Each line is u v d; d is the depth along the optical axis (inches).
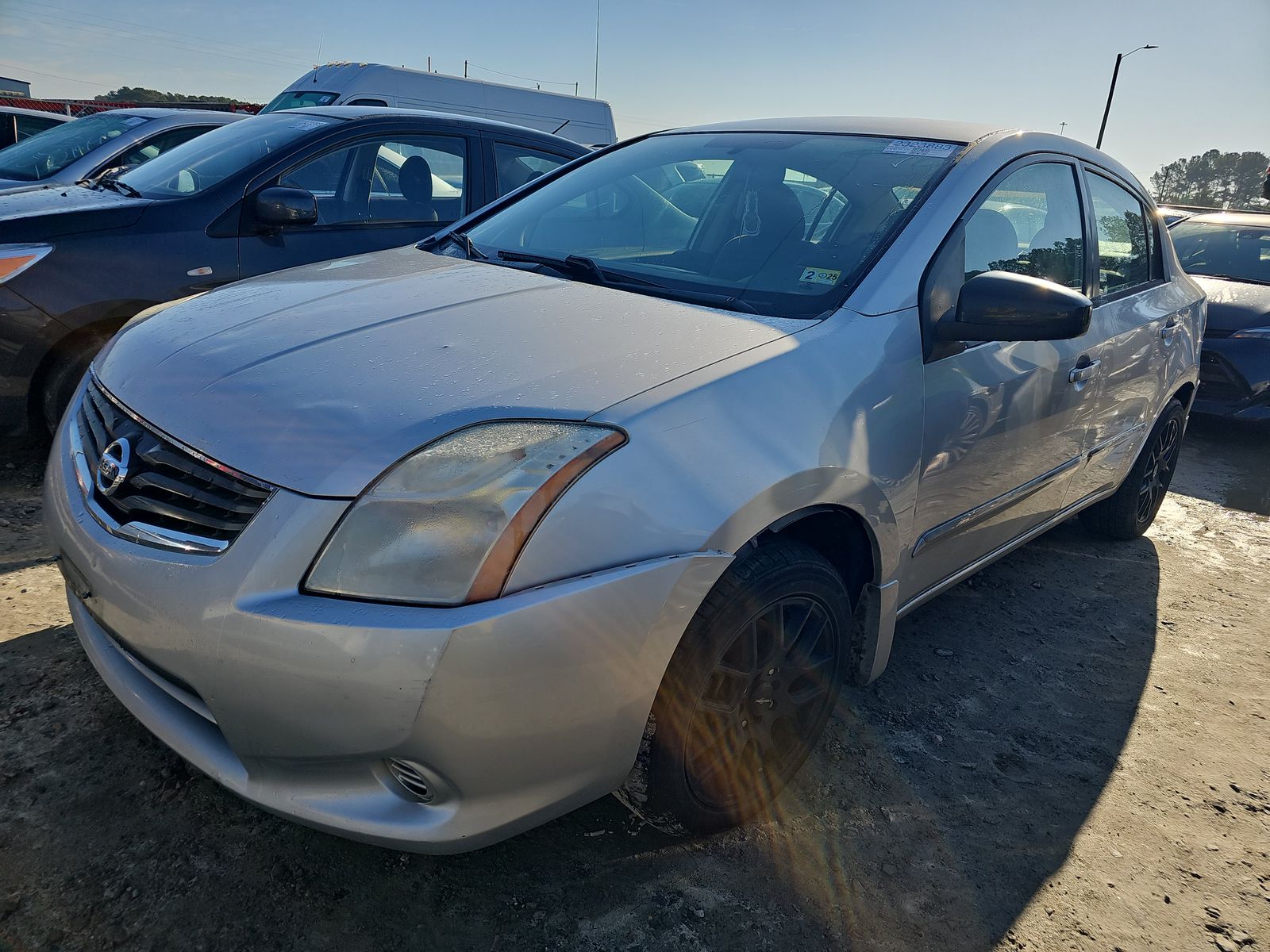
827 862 78.7
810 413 72.9
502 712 57.3
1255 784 96.1
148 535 62.9
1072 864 81.9
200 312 84.0
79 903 66.5
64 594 108.0
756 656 74.2
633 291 88.0
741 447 67.5
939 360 87.3
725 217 100.3
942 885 77.7
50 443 149.3
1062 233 114.1
